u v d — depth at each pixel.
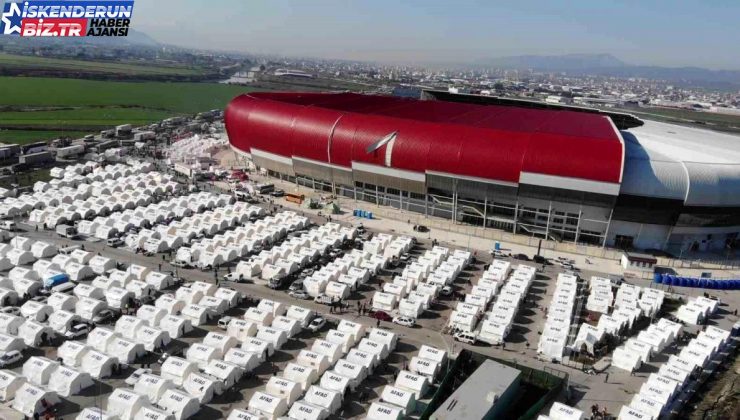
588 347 69.19
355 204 131.25
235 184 142.38
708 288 93.94
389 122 124.56
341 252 100.44
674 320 81.12
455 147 113.75
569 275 91.44
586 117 149.50
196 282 80.12
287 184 146.25
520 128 122.38
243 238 103.38
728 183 104.94
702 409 58.97
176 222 109.44
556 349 68.19
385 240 103.19
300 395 57.88
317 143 131.50
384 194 129.50
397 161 120.12
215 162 167.00
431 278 87.75
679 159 112.31
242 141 153.12
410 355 67.19
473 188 114.88
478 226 119.56
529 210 113.69
